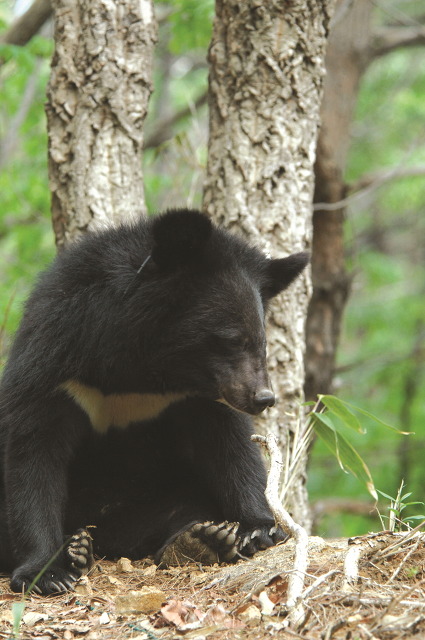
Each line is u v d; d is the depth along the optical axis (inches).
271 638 229.0
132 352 323.6
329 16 432.1
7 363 350.9
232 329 314.7
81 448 362.6
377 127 1192.2
